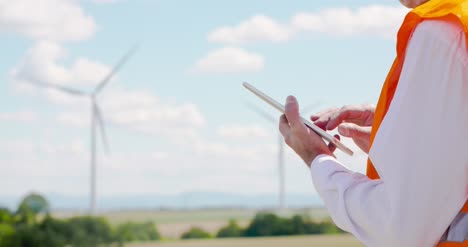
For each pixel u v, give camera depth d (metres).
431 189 1.96
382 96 2.17
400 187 1.98
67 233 53.44
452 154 1.97
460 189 1.98
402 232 1.97
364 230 2.07
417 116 2.00
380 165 2.02
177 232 89.19
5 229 50.72
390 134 2.02
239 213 152.25
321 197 2.21
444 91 1.99
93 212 55.97
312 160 2.30
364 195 2.07
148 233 75.94
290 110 2.29
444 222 1.99
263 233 81.00
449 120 1.98
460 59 1.97
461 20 1.98
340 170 2.20
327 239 64.00
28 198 55.84
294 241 61.31
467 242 1.98
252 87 2.38
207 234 86.56
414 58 2.03
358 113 2.67
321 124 2.66
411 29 2.10
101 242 55.84
